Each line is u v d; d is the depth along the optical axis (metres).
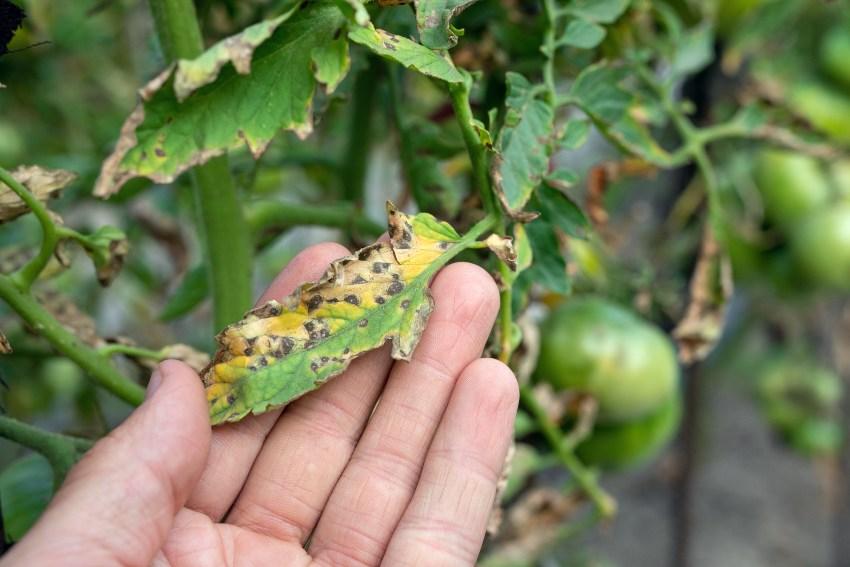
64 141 0.73
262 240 0.48
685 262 0.64
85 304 0.66
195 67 0.30
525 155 0.35
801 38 0.67
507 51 0.45
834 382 0.91
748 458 1.22
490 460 0.35
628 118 0.42
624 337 0.52
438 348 0.35
